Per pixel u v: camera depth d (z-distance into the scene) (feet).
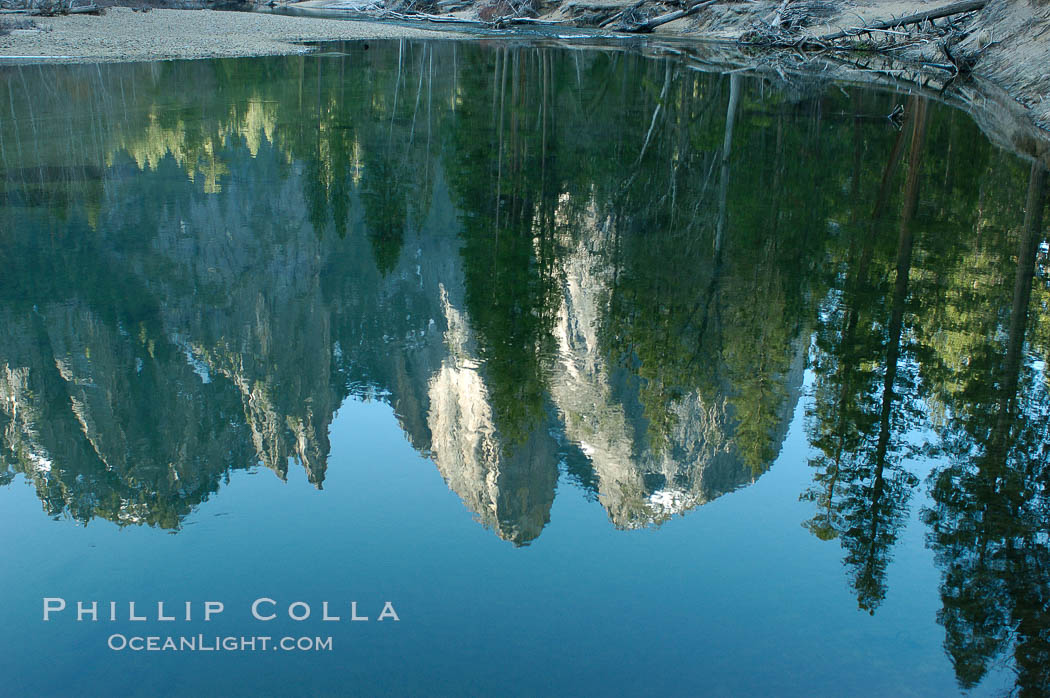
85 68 183.01
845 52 239.71
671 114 153.48
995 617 33.94
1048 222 84.84
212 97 156.15
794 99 164.66
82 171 103.76
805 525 40.63
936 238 80.53
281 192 99.50
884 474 43.98
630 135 135.95
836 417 49.14
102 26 253.85
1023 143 119.65
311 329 66.80
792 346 58.18
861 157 115.75
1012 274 70.74
